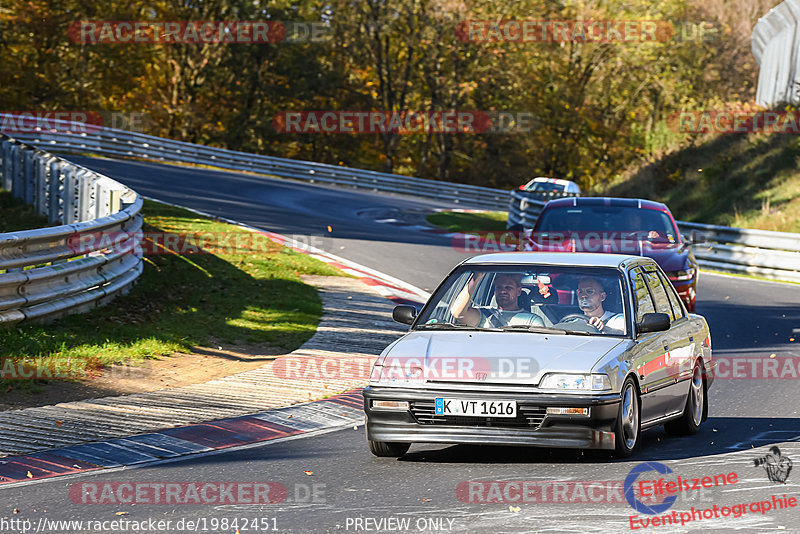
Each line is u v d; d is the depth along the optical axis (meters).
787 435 32.06
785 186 118.44
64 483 25.56
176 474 26.64
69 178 71.00
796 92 146.38
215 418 33.72
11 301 41.91
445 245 99.12
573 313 30.34
